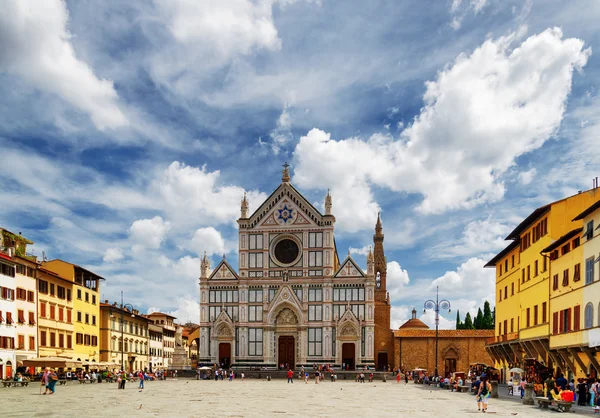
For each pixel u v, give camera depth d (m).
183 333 182.50
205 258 129.12
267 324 124.88
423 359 121.31
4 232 96.12
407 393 69.88
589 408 48.53
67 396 59.56
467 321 167.88
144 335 144.88
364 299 122.88
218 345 126.44
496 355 94.94
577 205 65.94
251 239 128.75
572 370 61.22
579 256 57.31
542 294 68.88
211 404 51.16
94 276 115.00
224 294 127.94
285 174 129.38
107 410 44.81
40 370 91.69
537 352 72.81
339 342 122.31
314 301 124.44
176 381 103.00
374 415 42.53
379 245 169.25
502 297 91.19
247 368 122.38
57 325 98.94
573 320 58.41
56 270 104.75
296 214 127.50
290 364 123.94
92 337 113.56
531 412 45.28
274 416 41.31
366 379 112.12
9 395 60.31
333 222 126.44
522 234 78.12
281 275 126.38
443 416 42.00
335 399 58.56
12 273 85.81
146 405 49.66
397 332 124.00
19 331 86.88
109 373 98.12
